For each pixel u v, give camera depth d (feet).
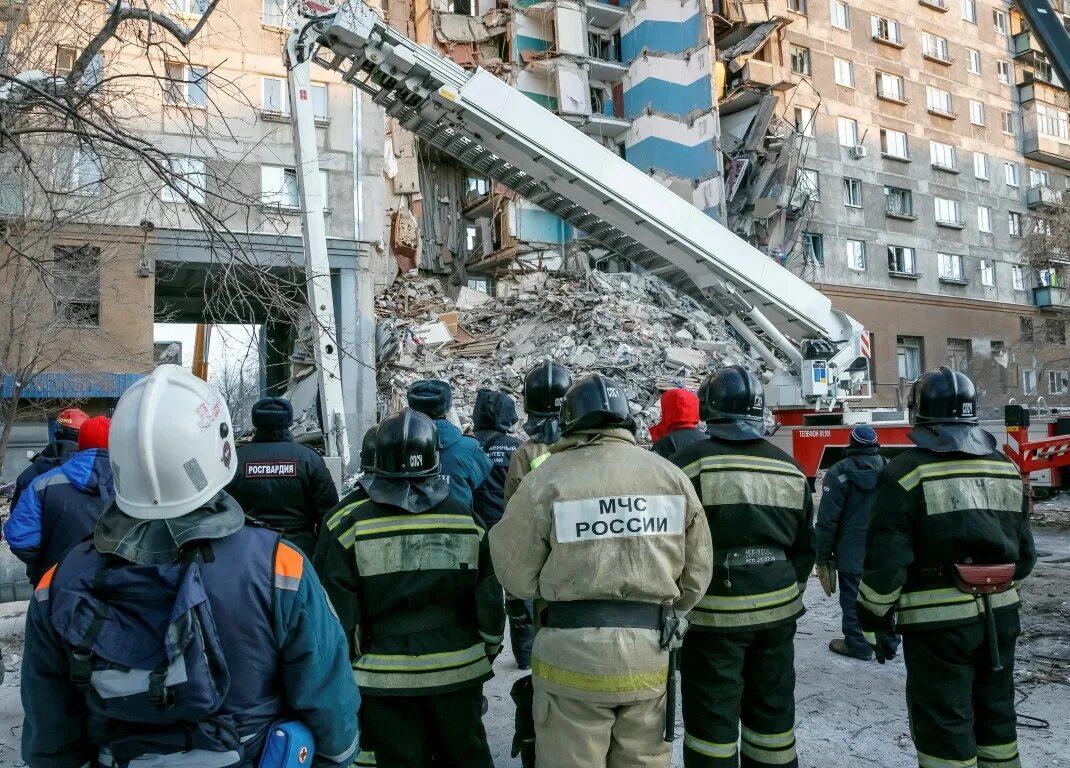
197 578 4.80
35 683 4.94
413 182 90.89
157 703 4.56
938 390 9.80
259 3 56.39
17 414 43.27
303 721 5.32
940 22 104.99
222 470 5.37
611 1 105.50
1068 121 115.44
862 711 13.62
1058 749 11.88
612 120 97.81
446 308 87.71
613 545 7.57
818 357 35.88
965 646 9.20
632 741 7.59
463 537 8.68
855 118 95.61
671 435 13.14
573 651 7.50
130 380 46.91
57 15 21.70
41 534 11.64
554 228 98.99
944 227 100.63
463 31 98.63
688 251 34.14
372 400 57.41
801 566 10.16
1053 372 97.09
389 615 8.52
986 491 9.37
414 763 8.46
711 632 9.35
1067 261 78.13
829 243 91.09
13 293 30.53
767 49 91.61
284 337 44.42
